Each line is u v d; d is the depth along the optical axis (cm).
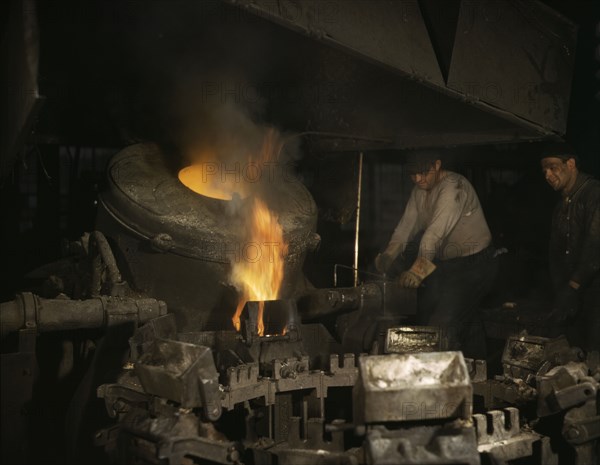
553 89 432
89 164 748
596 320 410
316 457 266
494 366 430
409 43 343
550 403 287
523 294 612
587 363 320
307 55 438
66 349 369
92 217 510
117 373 328
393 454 242
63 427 362
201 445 258
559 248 431
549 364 313
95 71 434
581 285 397
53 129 459
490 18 388
